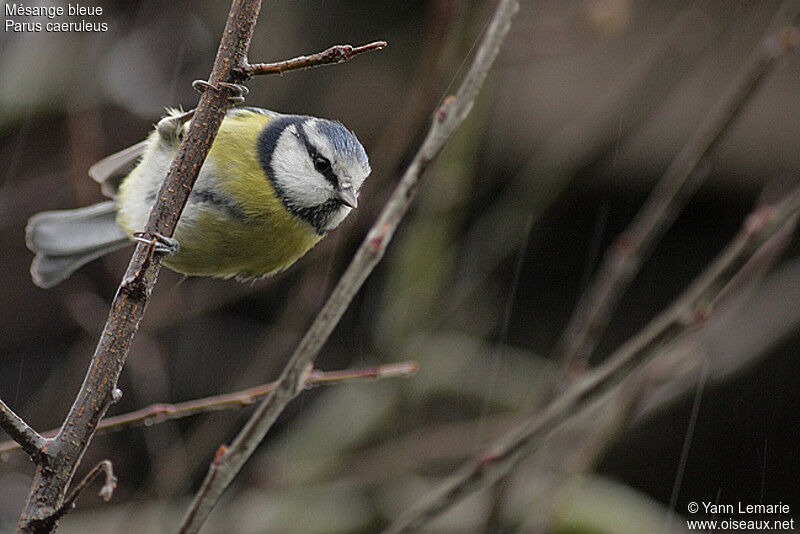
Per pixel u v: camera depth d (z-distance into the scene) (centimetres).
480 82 410
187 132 384
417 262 829
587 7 757
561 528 845
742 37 1024
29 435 360
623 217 1199
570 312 1298
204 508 430
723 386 1222
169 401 1152
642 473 1238
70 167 954
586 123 798
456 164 802
